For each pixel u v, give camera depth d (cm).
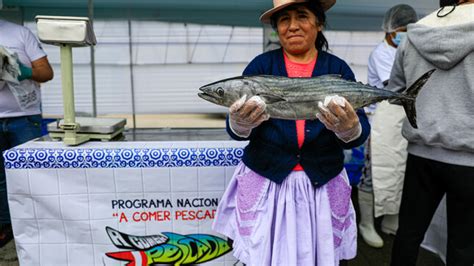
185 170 155
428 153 153
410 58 152
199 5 334
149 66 390
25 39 210
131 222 158
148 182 155
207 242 161
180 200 157
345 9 334
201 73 397
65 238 158
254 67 124
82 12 346
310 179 117
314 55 125
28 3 318
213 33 387
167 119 390
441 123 142
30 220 157
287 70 121
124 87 391
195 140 182
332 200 121
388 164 226
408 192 167
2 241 240
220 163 155
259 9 351
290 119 107
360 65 382
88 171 153
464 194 143
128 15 364
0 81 207
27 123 227
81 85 386
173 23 378
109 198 156
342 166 124
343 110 97
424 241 216
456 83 137
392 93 110
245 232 121
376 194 232
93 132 172
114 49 379
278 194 118
